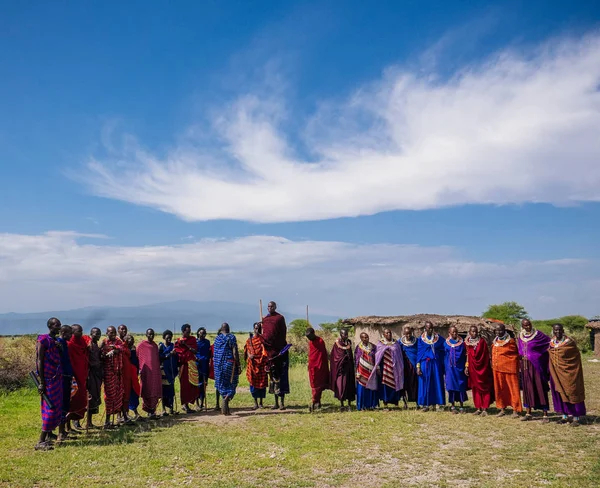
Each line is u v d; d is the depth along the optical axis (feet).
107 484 22.71
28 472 24.30
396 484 22.53
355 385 41.55
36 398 51.85
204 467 25.31
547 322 125.49
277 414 39.37
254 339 42.39
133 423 36.24
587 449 27.61
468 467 24.86
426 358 39.78
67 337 31.27
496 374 37.19
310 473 24.27
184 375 41.19
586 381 55.11
